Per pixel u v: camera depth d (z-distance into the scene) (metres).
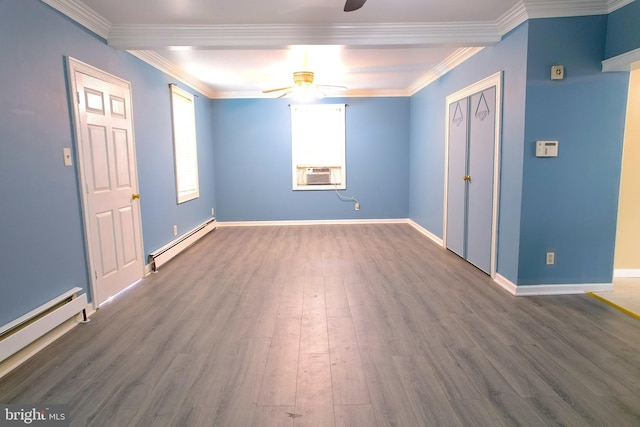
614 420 1.73
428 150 5.82
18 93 2.31
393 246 5.26
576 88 3.09
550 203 3.22
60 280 2.69
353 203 7.00
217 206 6.94
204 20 3.24
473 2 2.93
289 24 3.35
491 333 2.60
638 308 2.99
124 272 3.56
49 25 2.59
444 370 2.16
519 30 3.16
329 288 3.56
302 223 7.00
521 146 3.18
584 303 3.11
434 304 3.13
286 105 6.78
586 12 3.00
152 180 4.23
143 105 4.03
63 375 2.14
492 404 1.85
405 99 6.84
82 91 2.95
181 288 3.60
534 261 3.29
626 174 3.66
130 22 3.25
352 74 5.41
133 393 1.97
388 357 2.31
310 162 6.93
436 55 4.44
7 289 2.22
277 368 2.20
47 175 2.56
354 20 3.29
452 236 4.85
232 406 1.86
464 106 4.37
